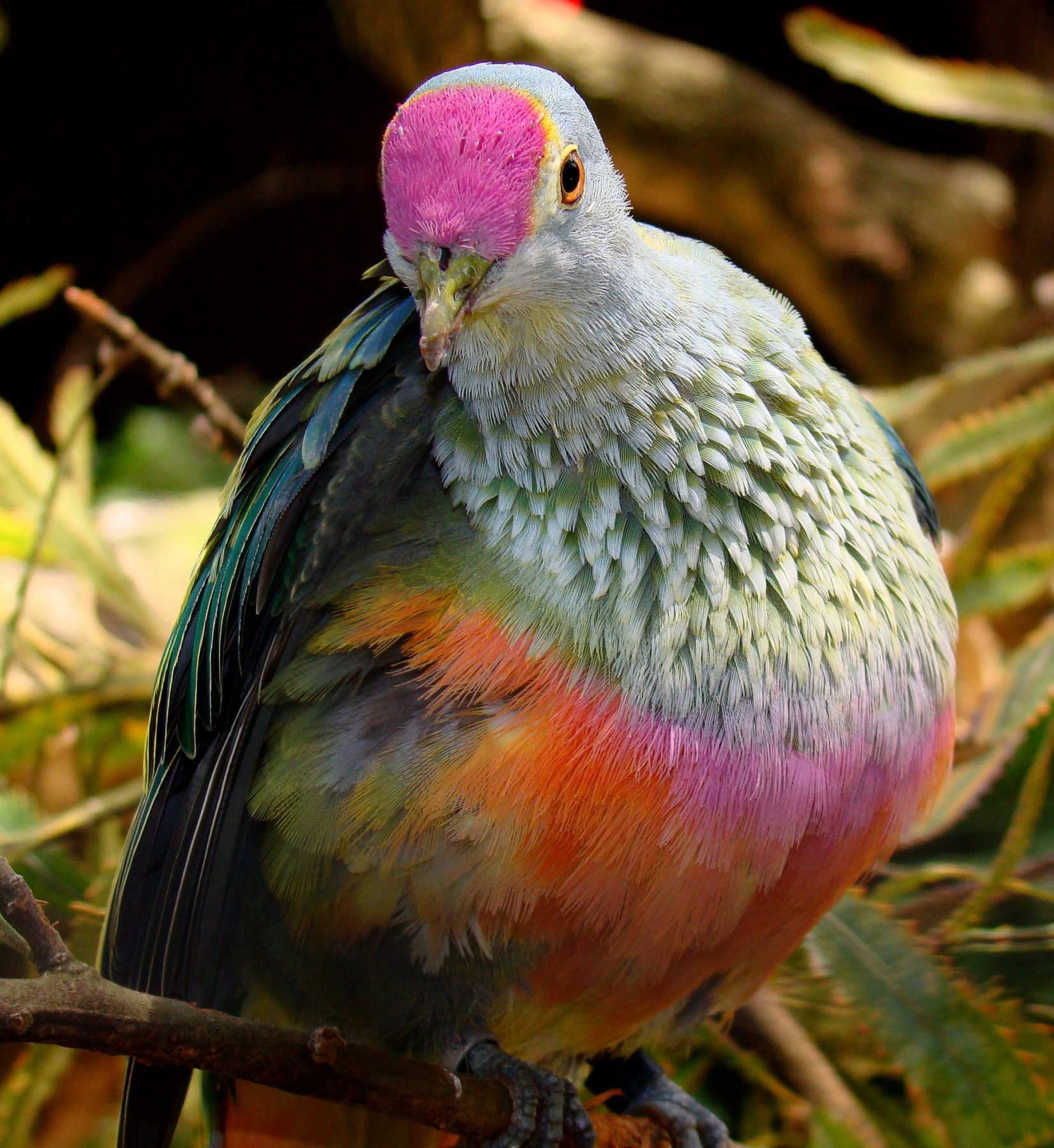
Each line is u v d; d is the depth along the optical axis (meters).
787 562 1.33
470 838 1.32
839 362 2.08
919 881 1.41
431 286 1.32
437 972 1.33
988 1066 1.37
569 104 1.32
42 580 1.51
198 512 1.72
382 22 1.66
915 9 2.19
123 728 1.46
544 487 1.33
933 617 1.35
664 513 1.33
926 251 1.84
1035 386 1.57
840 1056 1.42
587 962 1.33
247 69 2.42
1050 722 1.44
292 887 1.33
